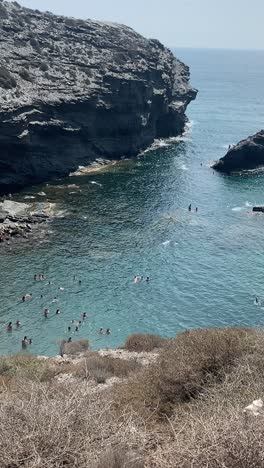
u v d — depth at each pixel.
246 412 7.32
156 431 9.18
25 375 15.90
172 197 89.56
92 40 142.62
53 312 50.47
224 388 9.95
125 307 51.81
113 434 7.96
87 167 106.44
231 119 191.75
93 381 15.09
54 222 74.25
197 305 52.59
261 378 10.12
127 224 75.06
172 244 68.12
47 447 7.34
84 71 119.38
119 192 91.25
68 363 20.52
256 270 60.88
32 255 62.41
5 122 86.44
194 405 10.11
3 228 68.12
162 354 13.74
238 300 53.75
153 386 11.98
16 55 114.62
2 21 129.00
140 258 63.28
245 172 109.25
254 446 6.46
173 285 56.78
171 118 144.38
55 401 8.37
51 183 95.25
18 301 52.09
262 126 175.62
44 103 97.12
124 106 114.12
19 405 8.26
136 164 112.62
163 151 127.12
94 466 7.09
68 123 102.00
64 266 60.00
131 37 157.00
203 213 81.50
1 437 7.39
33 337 45.81
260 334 13.33
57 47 129.50
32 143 94.19
